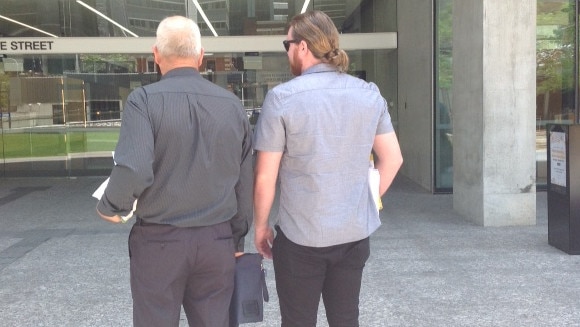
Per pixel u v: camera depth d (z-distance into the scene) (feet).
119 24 43.47
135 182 7.16
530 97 23.67
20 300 15.78
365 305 15.06
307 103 8.00
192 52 8.21
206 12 43.24
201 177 7.80
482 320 13.92
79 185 39.09
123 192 7.22
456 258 19.31
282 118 7.97
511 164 23.86
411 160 37.63
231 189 8.13
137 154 7.25
